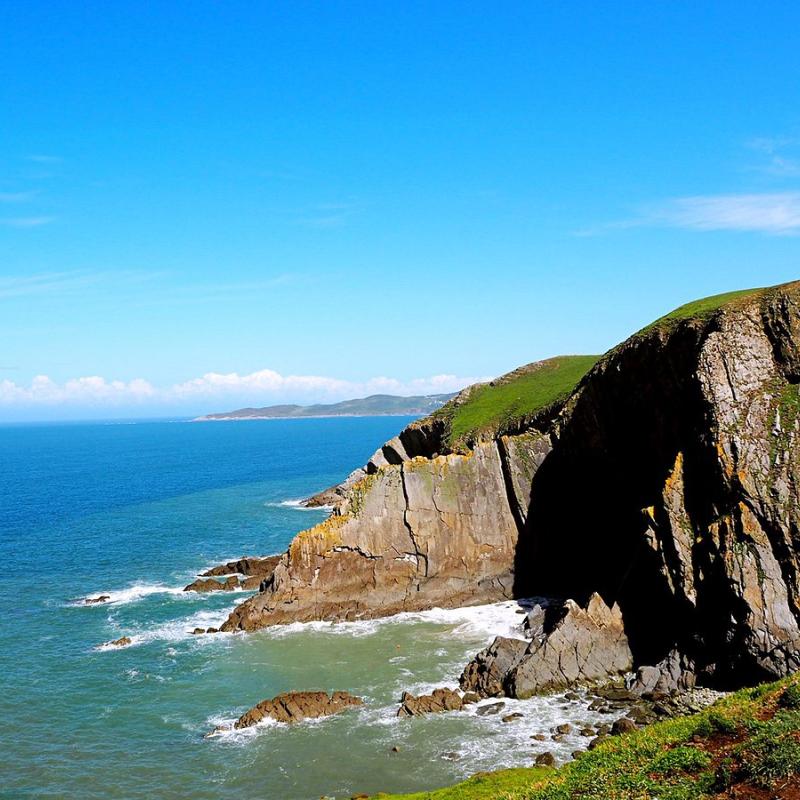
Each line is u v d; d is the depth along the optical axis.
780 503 45.38
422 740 40.69
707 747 23.36
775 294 54.50
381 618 63.38
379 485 67.50
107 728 43.97
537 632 53.41
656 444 59.38
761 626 41.66
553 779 25.50
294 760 39.41
